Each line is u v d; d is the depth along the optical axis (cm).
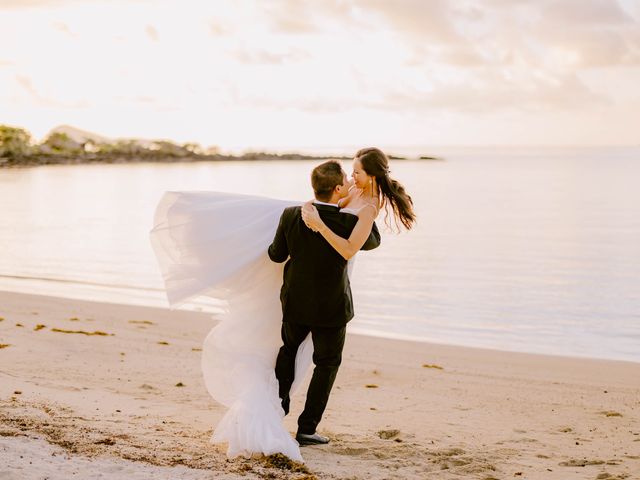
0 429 416
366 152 432
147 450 404
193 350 838
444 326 1198
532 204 4378
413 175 8938
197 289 434
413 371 795
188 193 447
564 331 1166
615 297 1488
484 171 10412
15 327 914
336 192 429
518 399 671
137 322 1023
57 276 1703
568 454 480
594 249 2328
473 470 426
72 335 875
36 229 2973
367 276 1778
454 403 647
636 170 10369
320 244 418
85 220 3412
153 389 638
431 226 3100
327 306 425
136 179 8200
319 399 447
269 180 7831
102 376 680
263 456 400
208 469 372
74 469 345
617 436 537
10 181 7750
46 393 569
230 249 439
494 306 1387
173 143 17275
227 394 440
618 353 1015
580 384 748
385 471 409
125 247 2342
